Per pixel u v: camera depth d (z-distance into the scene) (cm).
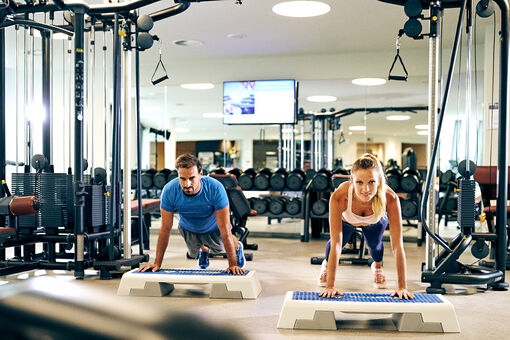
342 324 279
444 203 666
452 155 686
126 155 406
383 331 266
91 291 32
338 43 673
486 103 614
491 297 348
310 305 269
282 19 567
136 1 384
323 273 371
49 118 451
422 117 719
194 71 784
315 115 752
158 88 799
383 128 734
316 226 715
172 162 794
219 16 557
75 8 372
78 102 378
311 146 753
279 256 531
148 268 348
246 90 766
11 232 376
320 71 742
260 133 765
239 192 545
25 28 430
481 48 669
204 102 784
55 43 669
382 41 660
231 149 775
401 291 283
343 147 745
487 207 472
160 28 604
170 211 345
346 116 744
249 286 330
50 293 31
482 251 379
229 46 689
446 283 372
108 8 387
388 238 707
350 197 300
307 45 683
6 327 29
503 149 381
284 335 256
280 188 687
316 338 252
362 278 406
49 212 407
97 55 730
